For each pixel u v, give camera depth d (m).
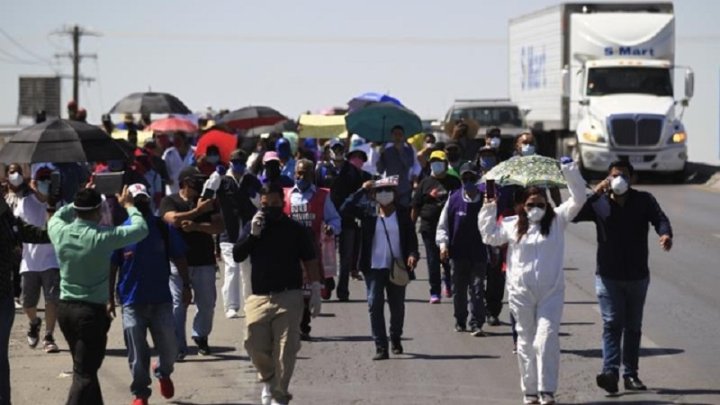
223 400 17.67
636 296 17.62
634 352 17.91
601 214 17.50
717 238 37.62
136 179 26.64
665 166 60.53
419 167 30.30
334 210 22.25
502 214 22.20
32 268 21.80
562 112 66.31
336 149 30.34
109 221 22.31
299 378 19.02
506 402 17.31
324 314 25.25
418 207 26.36
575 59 63.94
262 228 16.55
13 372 19.97
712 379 18.66
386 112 32.00
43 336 23.61
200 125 49.72
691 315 24.39
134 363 16.97
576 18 64.00
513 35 78.19
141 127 49.81
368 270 20.41
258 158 27.69
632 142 60.28
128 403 17.69
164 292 17.16
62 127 20.80
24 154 20.38
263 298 16.58
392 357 20.66
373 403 17.28
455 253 22.62
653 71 62.53
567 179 16.95
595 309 25.39
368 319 24.58
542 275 16.91
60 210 16.33
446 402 17.31
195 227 20.20
